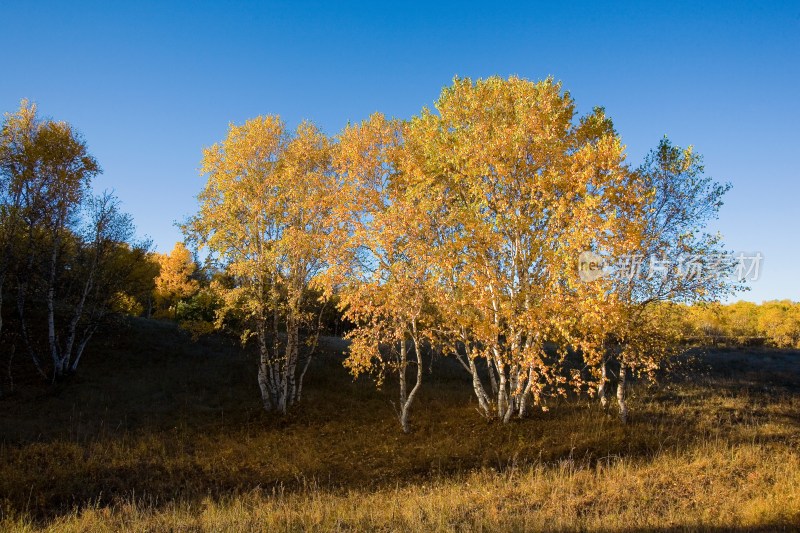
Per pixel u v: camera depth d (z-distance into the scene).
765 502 9.00
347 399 21.30
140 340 27.53
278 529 8.61
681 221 17.20
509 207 15.64
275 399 19.88
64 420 17.20
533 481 11.52
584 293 13.48
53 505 11.36
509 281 15.55
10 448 14.24
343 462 14.68
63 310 26.23
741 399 20.45
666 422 17.52
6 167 21.28
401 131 18.42
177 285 40.41
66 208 22.50
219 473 13.62
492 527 8.23
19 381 20.94
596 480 11.59
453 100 16.94
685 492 10.46
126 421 17.69
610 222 12.98
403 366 17.69
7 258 20.91
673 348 18.20
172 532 9.01
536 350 15.16
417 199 16.70
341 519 9.21
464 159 15.91
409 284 16.12
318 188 19.56
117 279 25.05
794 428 16.61
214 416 18.83
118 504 11.26
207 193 19.88
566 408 19.23
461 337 17.75
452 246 15.55
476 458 14.68
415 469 14.05
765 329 47.47
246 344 28.52
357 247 17.02
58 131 22.25
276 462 14.47
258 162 19.95
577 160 14.55
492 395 21.11
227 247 19.47
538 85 16.17
